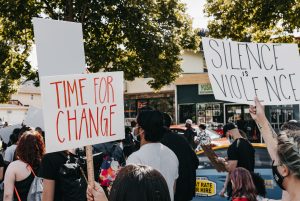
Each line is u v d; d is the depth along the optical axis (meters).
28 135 4.91
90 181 2.91
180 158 4.70
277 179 2.29
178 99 29.58
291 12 18.05
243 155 6.25
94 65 23.17
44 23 3.50
